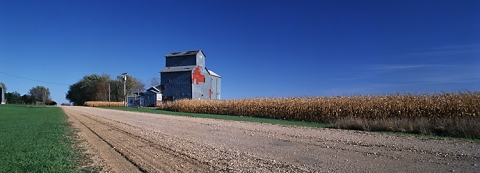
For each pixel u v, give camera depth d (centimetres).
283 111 2642
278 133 1230
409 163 641
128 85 9862
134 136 1155
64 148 847
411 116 1875
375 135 1162
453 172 564
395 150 796
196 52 5453
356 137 1091
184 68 5378
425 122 1312
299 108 2494
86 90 9662
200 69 5488
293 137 1093
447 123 1231
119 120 2080
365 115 2089
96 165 652
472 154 726
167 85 5447
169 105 4384
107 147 892
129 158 725
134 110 4219
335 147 860
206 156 745
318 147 865
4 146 860
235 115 3206
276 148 855
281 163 661
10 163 647
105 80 9912
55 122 1817
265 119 2494
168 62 5700
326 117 2272
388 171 579
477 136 1055
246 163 664
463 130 1097
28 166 621
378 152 771
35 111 3656
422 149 804
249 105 3034
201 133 1248
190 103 3909
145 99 5878
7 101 9962
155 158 725
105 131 1341
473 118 1438
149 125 1661
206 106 3669
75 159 710
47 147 852
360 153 762
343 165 635
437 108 1780
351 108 2172
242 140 1025
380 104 2044
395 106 1961
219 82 6366
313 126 1698
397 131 1313
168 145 923
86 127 1530
